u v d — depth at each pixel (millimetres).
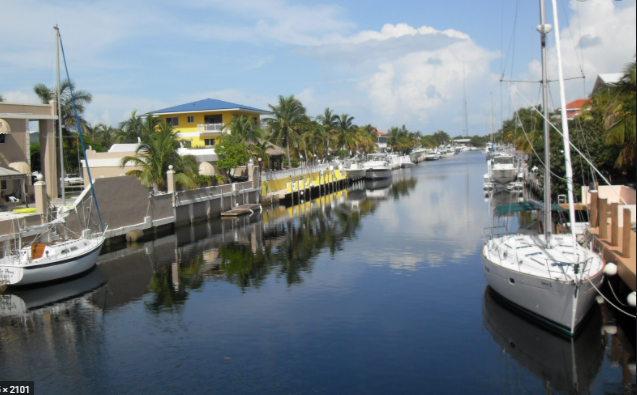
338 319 18125
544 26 18125
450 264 25875
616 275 18797
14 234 23609
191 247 32469
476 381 13383
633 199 26781
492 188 58719
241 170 56500
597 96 37562
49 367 14867
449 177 87625
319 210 51094
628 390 12781
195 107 68062
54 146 40688
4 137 37062
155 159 39812
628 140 26984
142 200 35781
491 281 19312
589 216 27297
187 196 41500
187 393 13133
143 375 14203
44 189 27547
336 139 93938
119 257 29500
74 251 24938
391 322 17672
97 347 16250
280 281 23578
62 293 22297
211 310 19578
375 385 13234
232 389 13242
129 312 19594
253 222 43156
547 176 18719
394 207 50844
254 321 18188
